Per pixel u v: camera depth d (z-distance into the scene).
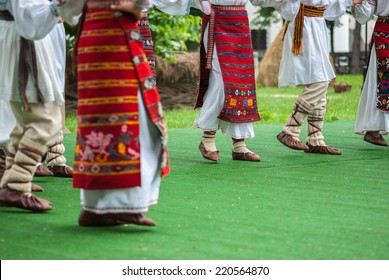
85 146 5.36
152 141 5.47
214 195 6.77
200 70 8.71
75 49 5.61
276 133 11.32
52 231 5.48
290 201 6.55
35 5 5.72
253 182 7.43
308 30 9.21
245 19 8.70
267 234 5.41
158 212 6.09
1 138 6.98
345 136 11.09
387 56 9.77
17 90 5.99
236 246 5.11
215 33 8.61
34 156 6.03
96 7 5.34
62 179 7.52
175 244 5.15
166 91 15.84
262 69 23.61
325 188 7.16
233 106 8.63
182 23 15.27
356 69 28.25
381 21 9.80
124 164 5.30
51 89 5.97
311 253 4.98
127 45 5.33
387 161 8.86
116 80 5.30
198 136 10.99
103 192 5.41
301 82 9.23
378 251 5.05
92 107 5.32
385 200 6.64
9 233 5.43
